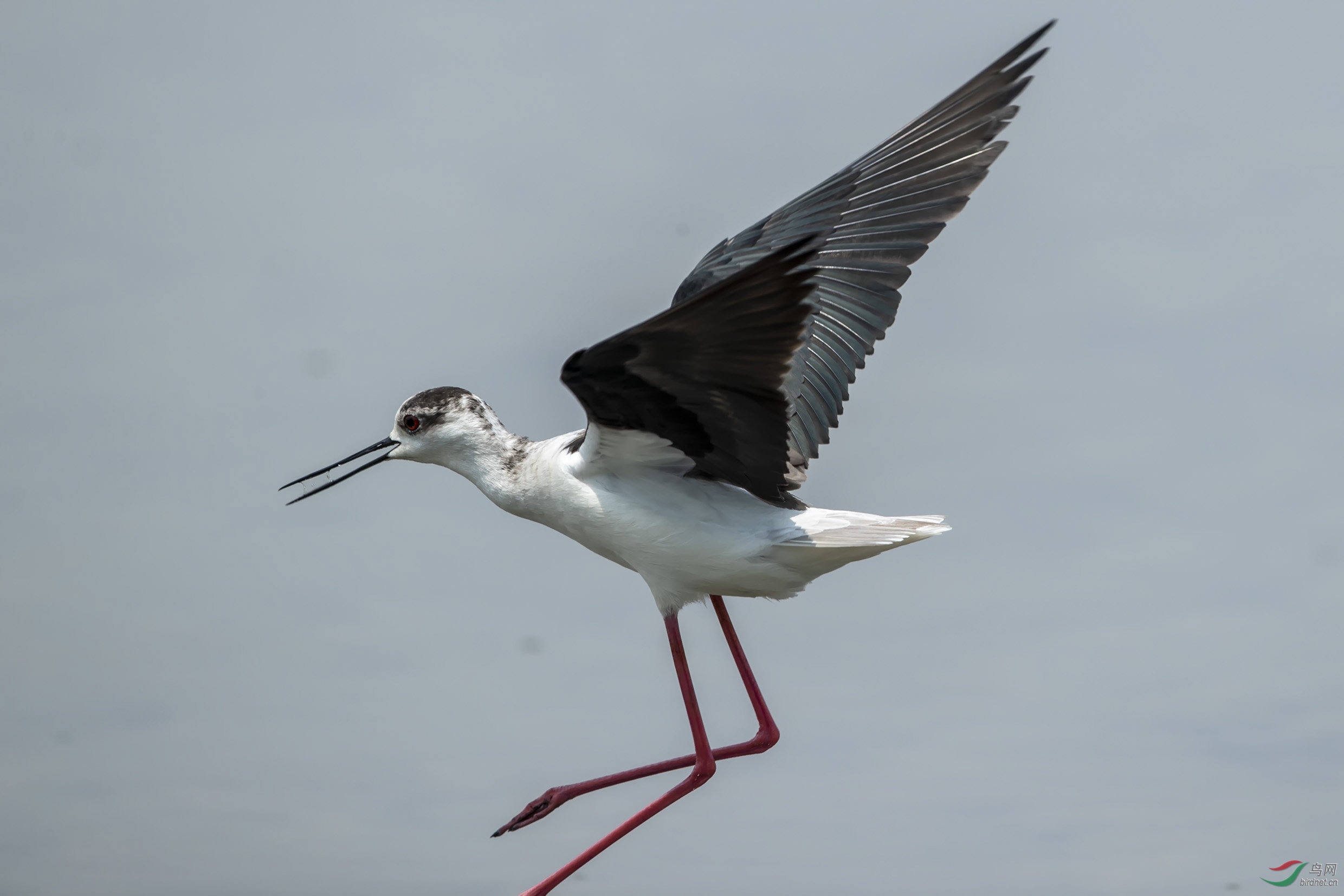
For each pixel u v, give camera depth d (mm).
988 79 9680
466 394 10133
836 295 10031
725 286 6773
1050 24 9430
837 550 8898
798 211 10266
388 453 10242
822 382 9953
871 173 10102
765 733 10039
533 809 10031
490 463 9898
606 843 9609
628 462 8992
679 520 9047
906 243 9906
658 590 9383
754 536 8977
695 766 9602
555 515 9484
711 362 7586
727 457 8680
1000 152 9672
